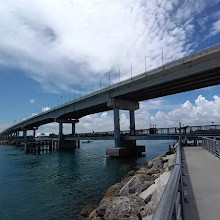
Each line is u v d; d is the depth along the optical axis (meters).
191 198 6.32
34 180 30.20
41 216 16.28
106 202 11.59
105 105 70.00
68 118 99.50
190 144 35.03
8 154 75.81
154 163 20.22
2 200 20.67
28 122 132.12
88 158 57.59
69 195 21.81
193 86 49.03
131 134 58.94
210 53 35.94
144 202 9.25
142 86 48.88
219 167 11.72
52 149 88.38
